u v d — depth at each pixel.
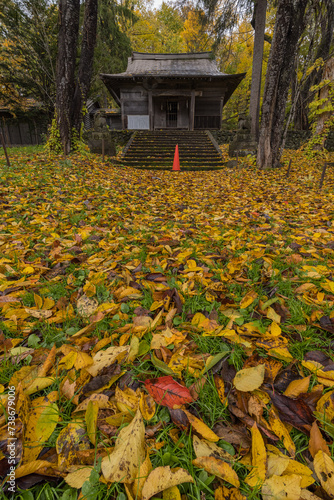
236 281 1.83
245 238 2.80
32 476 0.71
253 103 14.82
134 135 15.09
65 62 9.39
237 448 0.81
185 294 1.60
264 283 1.84
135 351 1.11
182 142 14.61
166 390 0.95
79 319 1.40
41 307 1.45
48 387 1.02
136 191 5.92
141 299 1.60
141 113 20.75
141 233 2.87
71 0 8.77
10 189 4.54
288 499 0.65
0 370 1.08
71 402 0.95
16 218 3.16
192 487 0.72
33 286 1.69
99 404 0.91
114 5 21.33
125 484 0.68
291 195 5.68
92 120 25.22
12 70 15.66
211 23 13.57
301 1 7.74
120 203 4.50
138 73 19.73
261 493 0.67
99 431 0.85
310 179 7.46
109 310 1.38
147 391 0.97
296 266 2.07
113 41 22.80
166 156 12.72
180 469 0.69
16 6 13.36
